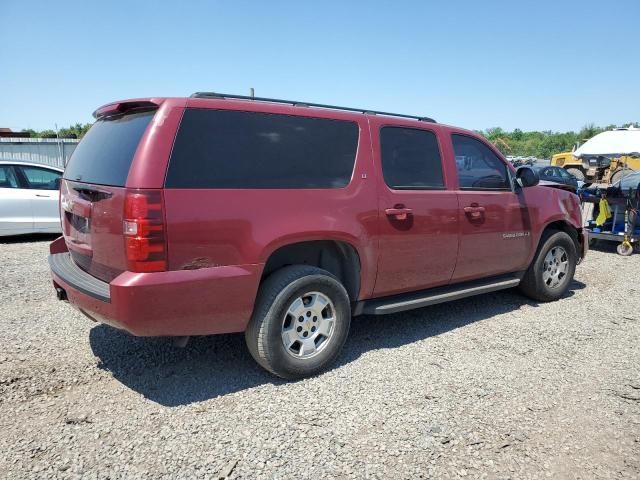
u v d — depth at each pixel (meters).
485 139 5.16
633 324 5.16
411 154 4.40
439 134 4.68
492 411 3.34
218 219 3.22
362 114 4.16
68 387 3.54
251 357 4.14
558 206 5.81
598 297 6.21
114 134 3.50
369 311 4.21
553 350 4.41
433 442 2.97
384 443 2.95
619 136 16.08
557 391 3.64
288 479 2.62
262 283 3.61
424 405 3.39
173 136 3.14
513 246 5.27
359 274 4.06
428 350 4.36
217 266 3.24
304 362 3.70
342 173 3.89
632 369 4.05
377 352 4.30
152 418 3.17
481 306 5.73
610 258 9.11
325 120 3.90
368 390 3.59
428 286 4.62
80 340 4.39
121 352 4.16
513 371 3.96
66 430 3.01
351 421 3.18
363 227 3.94
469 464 2.78
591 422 3.24
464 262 4.80
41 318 4.93
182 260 3.11
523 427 3.16
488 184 5.05
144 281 2.97
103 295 3.09
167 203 3.04
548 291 5.84
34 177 9.50
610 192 9.94
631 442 3.03
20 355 4.03
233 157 3.36
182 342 3.35
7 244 9.16
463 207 4.69
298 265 3.74
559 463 2.81
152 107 3.28
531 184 5.18
